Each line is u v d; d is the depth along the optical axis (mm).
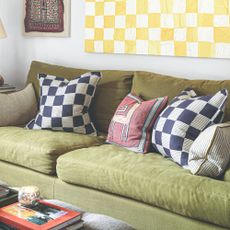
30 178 2832
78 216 1785
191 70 3242
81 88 3188
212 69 3150
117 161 2482
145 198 2264
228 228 2025
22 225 1684
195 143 2318
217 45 3082
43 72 3643
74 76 3479
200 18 3125
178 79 3008
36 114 3600
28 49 4176
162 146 2602
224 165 2234
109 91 3250
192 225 2119
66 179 2602
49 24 3967
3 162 3014
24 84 4258
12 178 2951
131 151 2766
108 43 3605
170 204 2162
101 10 3604
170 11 3246
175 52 3266
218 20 3055
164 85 2996
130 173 2324
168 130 2557
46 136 2973
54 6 3914
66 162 2592
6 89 3877
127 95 3094
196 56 3178
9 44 4305
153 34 3354
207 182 2127
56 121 3172
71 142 2893
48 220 1727
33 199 1871
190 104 2584
